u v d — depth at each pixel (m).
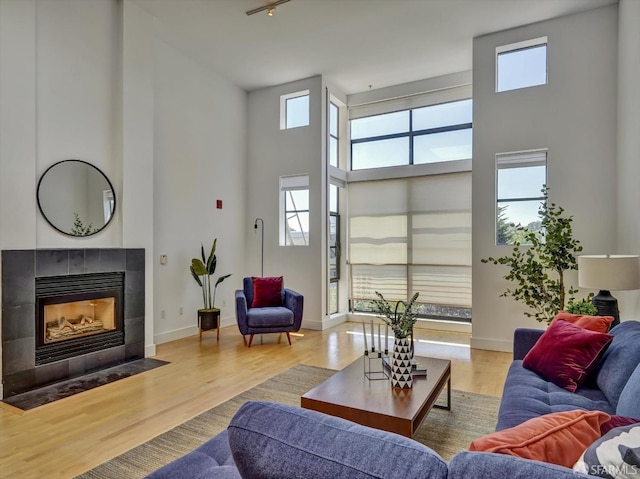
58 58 3.51
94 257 3.70
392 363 2.35
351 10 4.09
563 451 0.92
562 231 4.14
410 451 0.81
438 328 5.58
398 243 5.96
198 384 3.39
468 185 5.48
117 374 3.63
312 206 5.73
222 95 5.76
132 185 4.05
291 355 4.31
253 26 4.42
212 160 5.58
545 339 2.48
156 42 4.73
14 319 3.12
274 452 0.89
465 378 3.59
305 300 5.77
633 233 3.36
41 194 3.37
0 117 3.06
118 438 2.44
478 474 0.74
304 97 5.94
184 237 5.12
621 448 0.85
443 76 5.68
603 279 2.82
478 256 4.64
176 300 5.00
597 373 2.22
